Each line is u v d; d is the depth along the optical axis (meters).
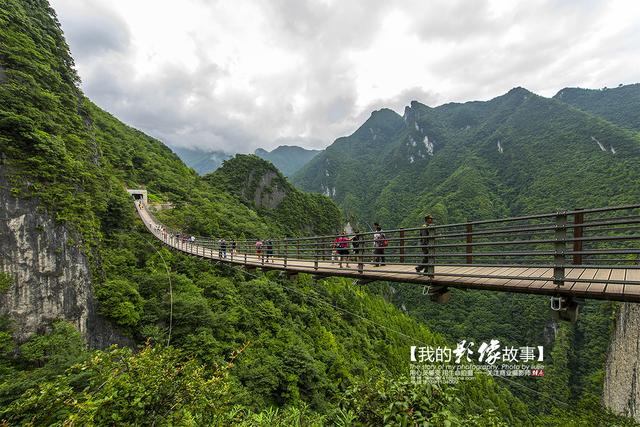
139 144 68.44
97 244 19.80
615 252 3.50
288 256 10.22
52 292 15.34
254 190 80.69
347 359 25.73
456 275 5.14
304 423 5.31
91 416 3.00
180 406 3.70
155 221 36.78
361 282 7.26
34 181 16.30
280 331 22.53
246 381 15.92
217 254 19.30
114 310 16.98
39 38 25.36
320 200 96.31
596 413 16.45
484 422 4.09
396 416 3.68
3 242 14.36
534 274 5.21
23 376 11.78
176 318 17.89
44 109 20.81
